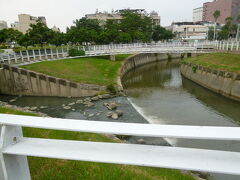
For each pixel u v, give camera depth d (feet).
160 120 52.54
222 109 62.75
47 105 65.05
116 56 146.82
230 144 36.47
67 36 135.85
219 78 78.43
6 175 5.97
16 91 77.25
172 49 118.52
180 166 5.20
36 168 11.41
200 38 321.32
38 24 114.83
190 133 5.08
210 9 408.46
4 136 5.91
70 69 88.74
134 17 209.46
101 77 85.20
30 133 18.99
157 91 84.64
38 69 80.18
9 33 125.59
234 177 22.88
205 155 5.49
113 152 5.88
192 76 102.47
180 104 66.64
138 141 37.01
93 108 60.18
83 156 5.78
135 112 57.11
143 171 14.61
